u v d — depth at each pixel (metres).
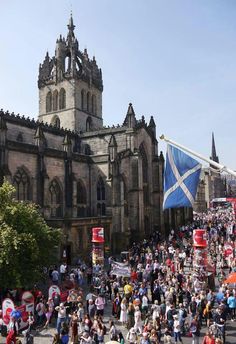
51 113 119.44
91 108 124.25
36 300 39.28
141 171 96.25
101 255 56.00
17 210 42.41
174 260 59.06
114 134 101.44
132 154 96.50
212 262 56.56
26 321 35.47
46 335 34.50
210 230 85.50
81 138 107.00
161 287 42.47
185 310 35.28
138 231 93.25
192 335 31.91
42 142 76.44
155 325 30.11
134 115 99.19
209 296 37.97
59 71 118.75
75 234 72.12
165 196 23.81
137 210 94.12
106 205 88.12
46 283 53.81
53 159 79.62
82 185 89.81
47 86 121.25
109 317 39.75
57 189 81.06
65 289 46.06
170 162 23.98
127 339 29.39
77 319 31.36
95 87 126.50
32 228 42.66
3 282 38.78
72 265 68.31
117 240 83.94
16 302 43.47
